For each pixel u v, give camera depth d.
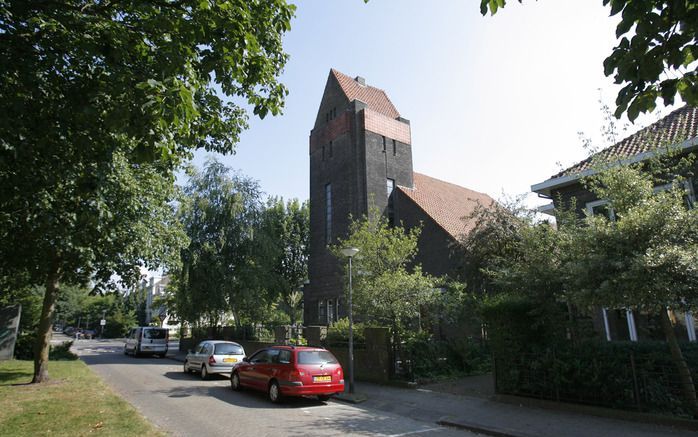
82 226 8.99
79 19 6.28
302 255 40.88
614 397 8.55
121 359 25.14
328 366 11.14
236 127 9.70
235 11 6.53
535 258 10.18
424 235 24.61
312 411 10.03
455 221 25.81
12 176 7.15
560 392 9.42
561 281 9.30
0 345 21.33
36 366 13.12
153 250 13.02
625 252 7.69
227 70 6.80
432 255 23.84
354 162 27.83
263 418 9.13
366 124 28.14
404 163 29.55
